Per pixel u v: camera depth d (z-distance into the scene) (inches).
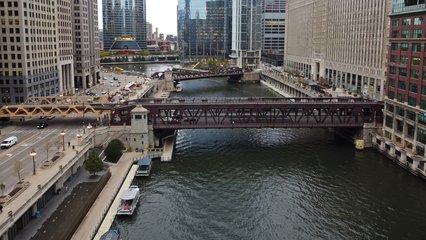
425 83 4416.8
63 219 3083.2
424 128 4389.8
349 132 5846.5
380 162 4815.5
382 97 7313.0
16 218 2709.2
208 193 3905.0
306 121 5664.4
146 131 5039.4
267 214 3494.1
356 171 4500.5
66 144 4559.5
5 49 6697.8
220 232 3201.3
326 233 3196.4
